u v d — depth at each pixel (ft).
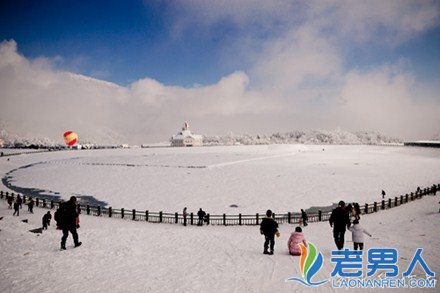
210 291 28.14
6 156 273.13
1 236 44.57
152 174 180.34
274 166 213.46
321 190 132.46
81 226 77.41
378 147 463.83
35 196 129.49
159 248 42.37
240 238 50.03
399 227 62.64
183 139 554.05
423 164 227.20
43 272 31.78
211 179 161.38
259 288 28.96
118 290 27.96
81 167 216.13
